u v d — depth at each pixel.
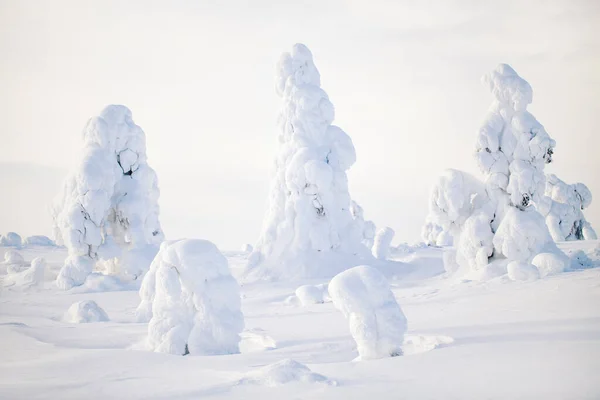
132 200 28.67
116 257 28.36
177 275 9.73
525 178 22.47
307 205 28.41
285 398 5.30
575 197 42.22
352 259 28.58
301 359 8.59
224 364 7.79
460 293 17.77
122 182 29.14
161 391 5.89
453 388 5.39
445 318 12.19
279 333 12.12
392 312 8.34
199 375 6.78
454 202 24.28
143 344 10.77
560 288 15.23
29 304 21.44
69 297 23.61
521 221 22.00
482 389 5.27
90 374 7.09
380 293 8.42
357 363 7.03
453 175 24.48
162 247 11.32
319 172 28.20
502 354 6.91
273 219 28.92
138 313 13.06
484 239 23.06
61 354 8.89
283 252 28.28
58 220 27.50
